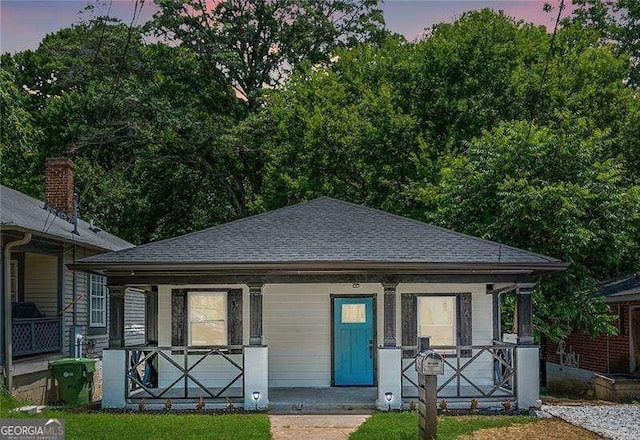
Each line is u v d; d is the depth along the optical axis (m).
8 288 15.32
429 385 11.12
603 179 19.48
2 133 23.45
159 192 38.97
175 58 36.09
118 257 14.45
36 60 40.06
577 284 19.84
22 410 13.38
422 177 25.80
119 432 11.72
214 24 36.97
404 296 16.73
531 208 18.52
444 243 15.26
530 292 14.80
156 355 16.66
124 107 34.09
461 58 26.58
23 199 20.30
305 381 16.84
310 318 16.98
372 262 14.02
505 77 25.84
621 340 19.94
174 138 34.97
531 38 28.20
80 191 35.16
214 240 15.39
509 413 14.16
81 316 19.97
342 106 29.92
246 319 16.75
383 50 31.48
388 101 26.89
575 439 11.38
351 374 16.88
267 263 14.00
